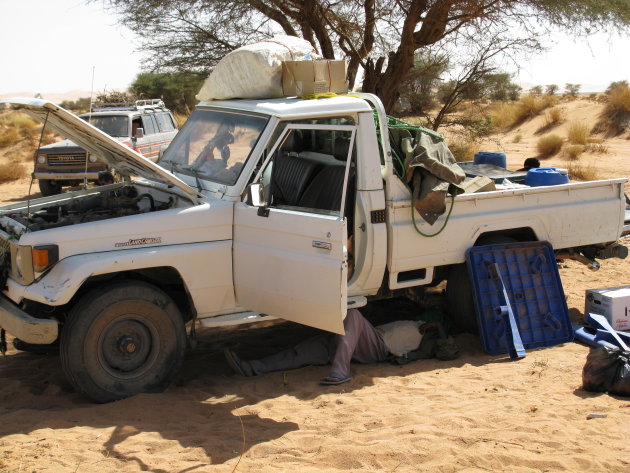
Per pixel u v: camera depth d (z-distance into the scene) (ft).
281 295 16.51
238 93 19.76
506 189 21.09
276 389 17.40
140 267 16.10
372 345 19.22
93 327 15.85
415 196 18.63
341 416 15.38
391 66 39.42
